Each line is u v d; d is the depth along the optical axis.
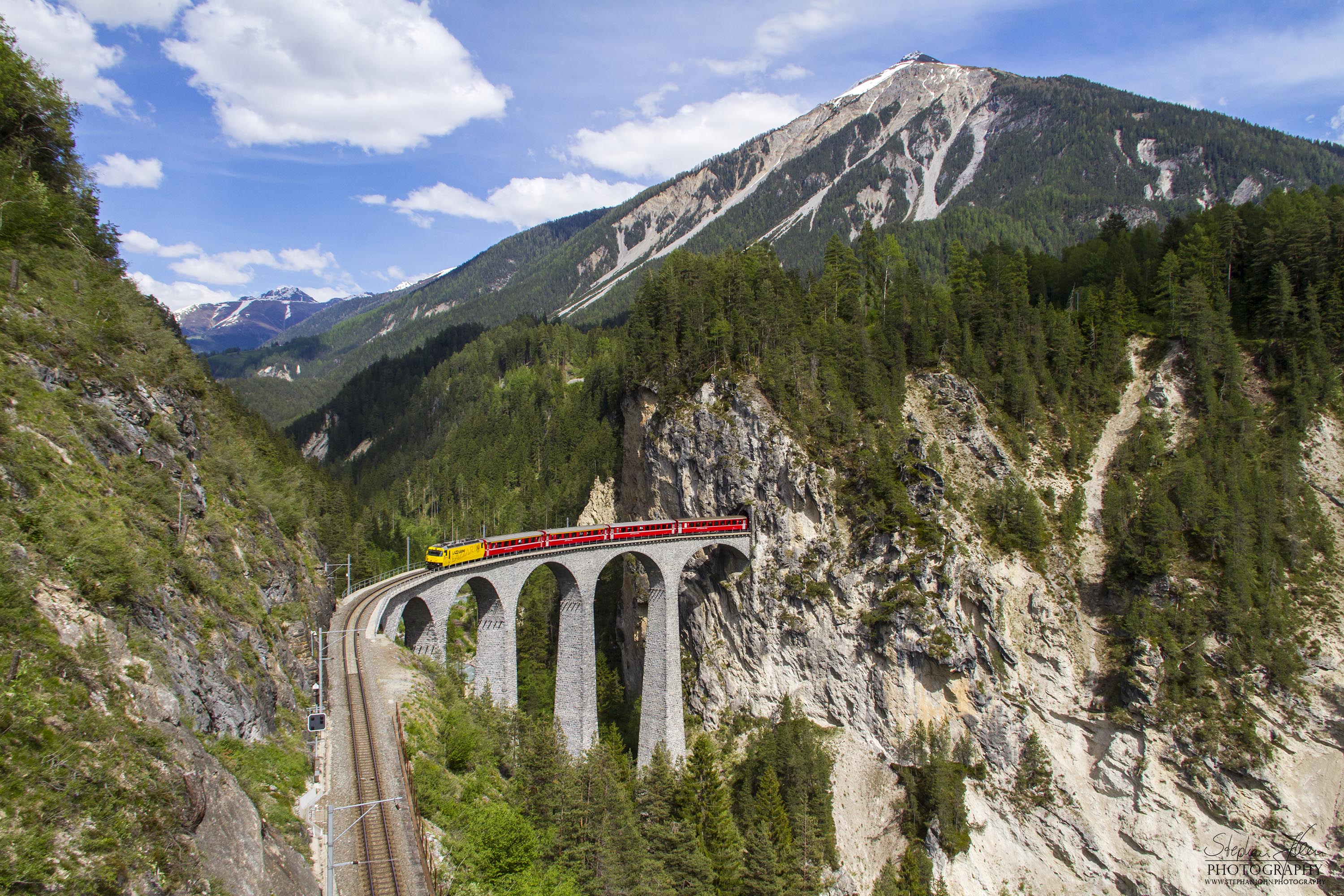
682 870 59.75
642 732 97.19
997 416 107.38
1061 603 93.44
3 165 41.56
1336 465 95.12
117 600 28.19
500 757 58.25
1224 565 88.56
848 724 97.56
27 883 16.94
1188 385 105.75
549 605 119.25
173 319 79.38
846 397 106.94
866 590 98.06
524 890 37.56
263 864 25.88
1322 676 82.38
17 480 27.64
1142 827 81.94
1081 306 122.38
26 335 34.94
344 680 52.41
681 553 97.56
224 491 48.72
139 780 21.64
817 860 76.38
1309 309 104.19
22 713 19.98
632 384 120.25
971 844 86.31
